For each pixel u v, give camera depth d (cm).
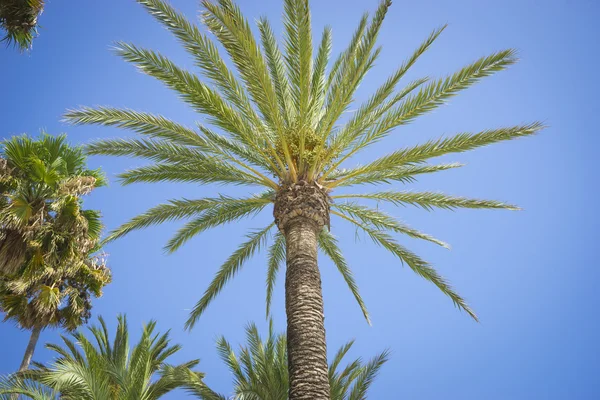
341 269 1455
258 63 964
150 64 995
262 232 1422
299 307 930
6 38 742
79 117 1055
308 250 1035
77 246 1342
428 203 1291
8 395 890
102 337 1529
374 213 1347
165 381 1299
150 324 1573
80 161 1509
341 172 1297
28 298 1324
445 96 1102
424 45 1032
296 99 1177
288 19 1047
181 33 966
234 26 909
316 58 1291
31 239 1252
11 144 1377
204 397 1273
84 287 1453
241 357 1402
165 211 1284
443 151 1139
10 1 722
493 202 1266
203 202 1284
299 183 1127
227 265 1398
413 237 1351
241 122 1079
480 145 1130
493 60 1070
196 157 1182
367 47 991
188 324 1336
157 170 1221
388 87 1077
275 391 1299
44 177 1364
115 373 1206
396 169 1284
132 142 1177
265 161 1234
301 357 856
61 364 1023
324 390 827
